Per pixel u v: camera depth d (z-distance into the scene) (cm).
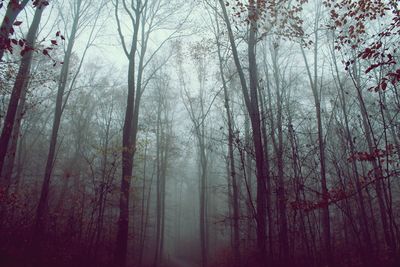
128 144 1202
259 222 877
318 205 815
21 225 1122
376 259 968
